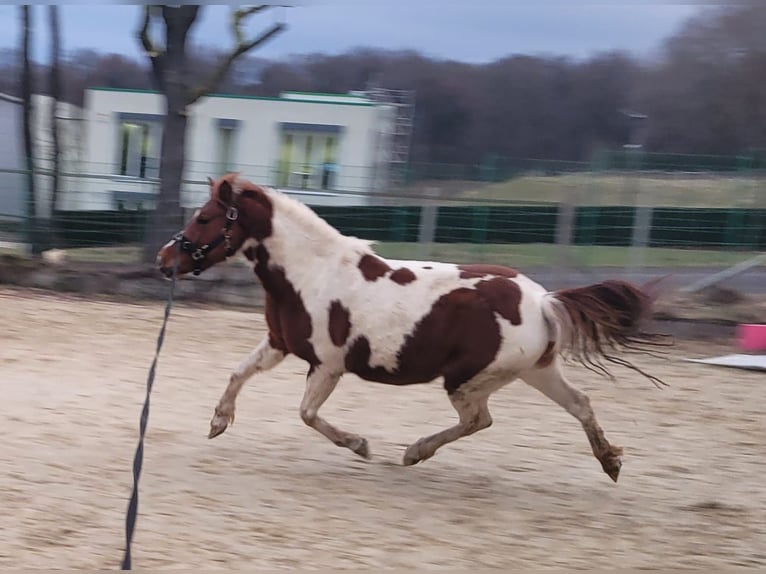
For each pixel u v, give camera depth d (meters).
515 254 12.92
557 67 25.75
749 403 7.89
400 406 7.38
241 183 5.46
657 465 6.06
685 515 5.09
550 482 5.61
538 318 5.29
